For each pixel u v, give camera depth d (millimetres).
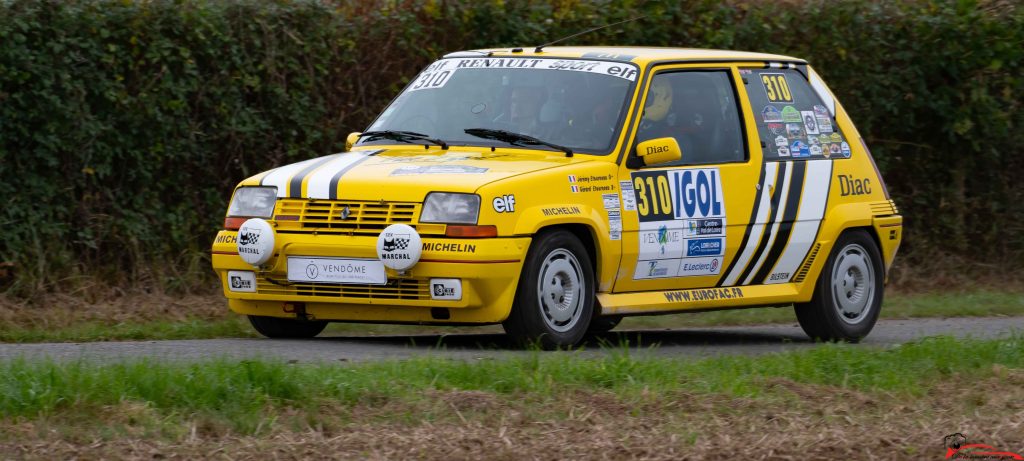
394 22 30047
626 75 21719
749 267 22719
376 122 22750
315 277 19641
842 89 34719
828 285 23891
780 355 18859
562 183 19969
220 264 20531
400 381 15359
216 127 28406
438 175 19531
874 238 24859
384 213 19344
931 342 20312
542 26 30984
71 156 26906
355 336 22656
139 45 27031
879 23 34688
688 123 22188
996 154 36719
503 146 21156
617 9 31719
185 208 28453
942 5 35031
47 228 26625
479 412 14609
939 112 35531
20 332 22750
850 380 17625
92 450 12711
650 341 24078
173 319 25422
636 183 21062
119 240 27625
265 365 15023
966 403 16812
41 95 25969
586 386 16047
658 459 13352
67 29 26188
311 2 29109
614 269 20703
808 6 33938
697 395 15898
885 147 35906
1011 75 36031
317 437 13492
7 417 13469
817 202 23656
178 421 13672
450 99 22266
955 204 36688
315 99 29531
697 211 21828
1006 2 35688
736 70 23266
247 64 28469
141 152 27625
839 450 14156
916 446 14500
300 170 20375
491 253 18922
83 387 14102
